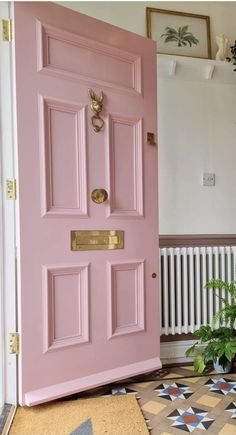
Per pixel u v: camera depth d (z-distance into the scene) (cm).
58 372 175
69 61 178
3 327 170
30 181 168
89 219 186
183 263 236
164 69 242
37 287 170
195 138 254
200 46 255
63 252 178
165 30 249
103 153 191
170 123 248
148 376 212
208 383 202
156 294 213
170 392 190
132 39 201
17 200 167
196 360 218
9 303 171
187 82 251
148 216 209
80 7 232
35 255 169
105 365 191
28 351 167
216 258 242
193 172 253
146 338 208
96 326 188
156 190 214
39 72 169
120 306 198
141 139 206
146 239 208
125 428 154
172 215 248
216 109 258
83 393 188
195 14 256
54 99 174
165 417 164
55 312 176
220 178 259
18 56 163
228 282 242
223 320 230
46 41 171
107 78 192
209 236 255
